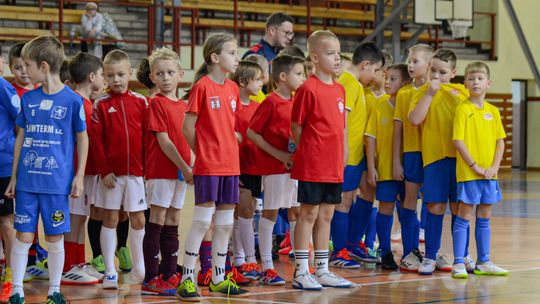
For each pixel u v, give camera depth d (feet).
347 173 19.86
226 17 65.00
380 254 20.63
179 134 16.60
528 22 72.28
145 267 16.07
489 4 71.67
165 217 16.29
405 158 19.53
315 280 16.53
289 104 18.20
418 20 60.29
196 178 15.21
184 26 61.46
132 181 16.62
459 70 69.10
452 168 18.80
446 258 19.52
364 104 20.15
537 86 72.43
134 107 16.87
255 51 23.29
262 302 14.87
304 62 18.75
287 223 23.36
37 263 18.66
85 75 17.78
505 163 72.28
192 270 15.28
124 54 17.19
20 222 14.32
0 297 15.17
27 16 55.83
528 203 40.83
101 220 18.67
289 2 66.28
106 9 58.95
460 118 18.33
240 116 18.89
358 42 68.03
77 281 17.33
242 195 18.16
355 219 20.67
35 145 14.37
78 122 14.57
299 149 16.62
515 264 20.21
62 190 14.38
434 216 18.86
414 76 19.47
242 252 18.37
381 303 14.67
